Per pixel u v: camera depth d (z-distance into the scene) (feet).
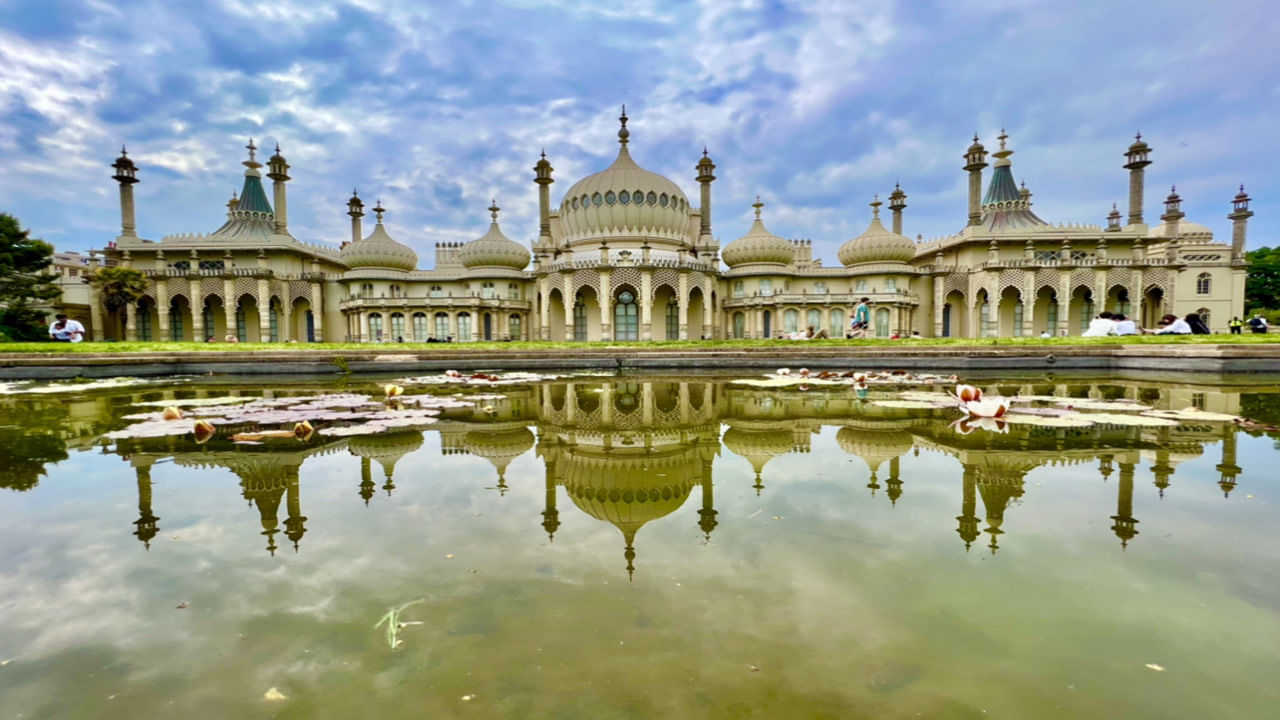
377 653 7.55
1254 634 7.78
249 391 42.57
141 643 7.87
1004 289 122.21
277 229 132.67
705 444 21.07
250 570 10.14
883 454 18.97
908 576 9.61
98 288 117.50
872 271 129.90
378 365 65.26
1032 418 25.67
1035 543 11.02
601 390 41.78
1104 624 8.05
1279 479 15.34
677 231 130.11
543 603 8.79
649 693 6.59
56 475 16.53
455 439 22.21
